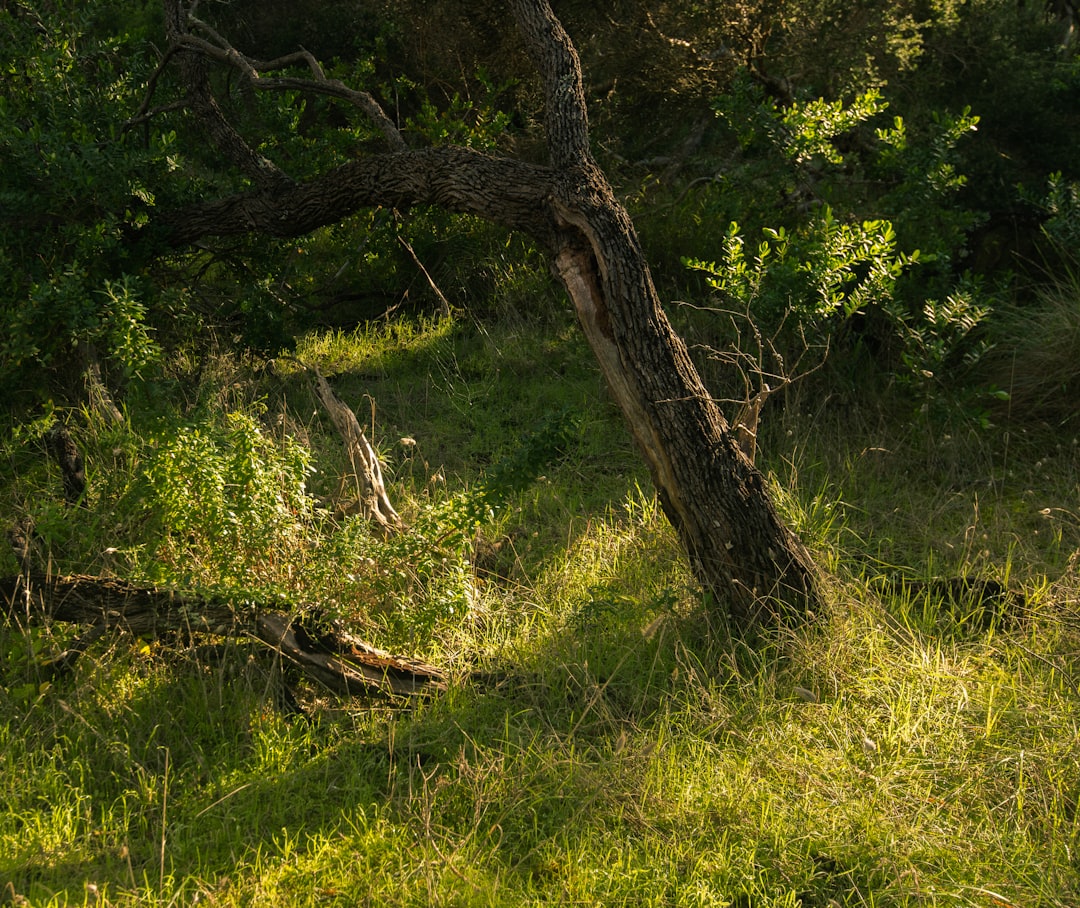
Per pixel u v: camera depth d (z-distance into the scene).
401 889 3.07
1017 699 3.86
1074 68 8.88
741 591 4.21
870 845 3.25
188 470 4.21
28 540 4.56
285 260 7.22
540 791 3.48
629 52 8.30
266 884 3.09
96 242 5.57
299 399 6.76
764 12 8.19
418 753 3.68
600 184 4.39
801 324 5.69
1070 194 7.10
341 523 4.93
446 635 4.32
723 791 3.45
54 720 3.73
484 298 8.27
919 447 5.85
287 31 10.52
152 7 10.55
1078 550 4.55
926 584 4.49
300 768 3.60
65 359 6.09
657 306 4.26
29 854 3.18
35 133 5.54
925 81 9.19
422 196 4.87
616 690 4.00
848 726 3.77
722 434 4.25
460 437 6.34
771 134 7.00
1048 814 3.33
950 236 6.65
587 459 5.97
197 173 7.64
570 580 4.75
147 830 3.34
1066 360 5.99
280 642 3.92
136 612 3.98
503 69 8.84
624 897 3.07
